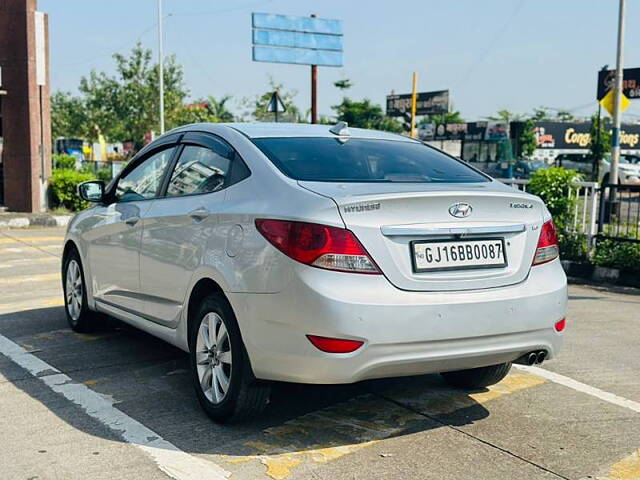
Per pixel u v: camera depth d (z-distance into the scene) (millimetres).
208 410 4305
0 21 17625
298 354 3711
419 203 3844
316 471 3672
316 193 3863
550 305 4117
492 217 4059
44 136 18672
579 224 11266
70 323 6598
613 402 4855
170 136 5426
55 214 17500
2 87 17750
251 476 3602
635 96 26500
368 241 3727
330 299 3617
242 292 3947
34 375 5238
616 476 3701
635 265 10234
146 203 5258
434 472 3691
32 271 9914
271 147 4496
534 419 4496
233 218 4160
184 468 3686
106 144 46875
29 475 3607
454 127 56125
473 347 3887
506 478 3646
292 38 26547
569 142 59750
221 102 52688
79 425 4266
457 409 4641
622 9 17125
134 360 5648
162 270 4844
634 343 6535
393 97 65688
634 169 35031
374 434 4180
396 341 3689
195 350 4438
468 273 3939
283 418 4410
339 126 5039
